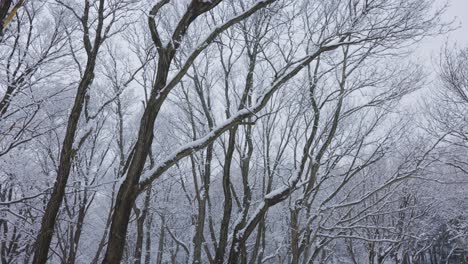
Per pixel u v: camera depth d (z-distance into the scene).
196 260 8.80
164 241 21.67
